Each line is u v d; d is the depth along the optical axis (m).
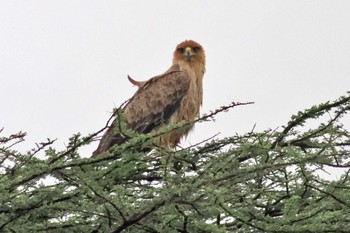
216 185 15.12
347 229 14.54
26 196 15.17
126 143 15.70
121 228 14.76
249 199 16.77
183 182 15.69
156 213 14.71
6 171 16.08
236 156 16.84
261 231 14.76
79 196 15.68
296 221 14.71
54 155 15.70
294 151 15.92
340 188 15.95
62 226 15.02
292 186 17.39
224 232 14.59
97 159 15.57
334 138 17.84
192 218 14.62
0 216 14.80
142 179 19.38
